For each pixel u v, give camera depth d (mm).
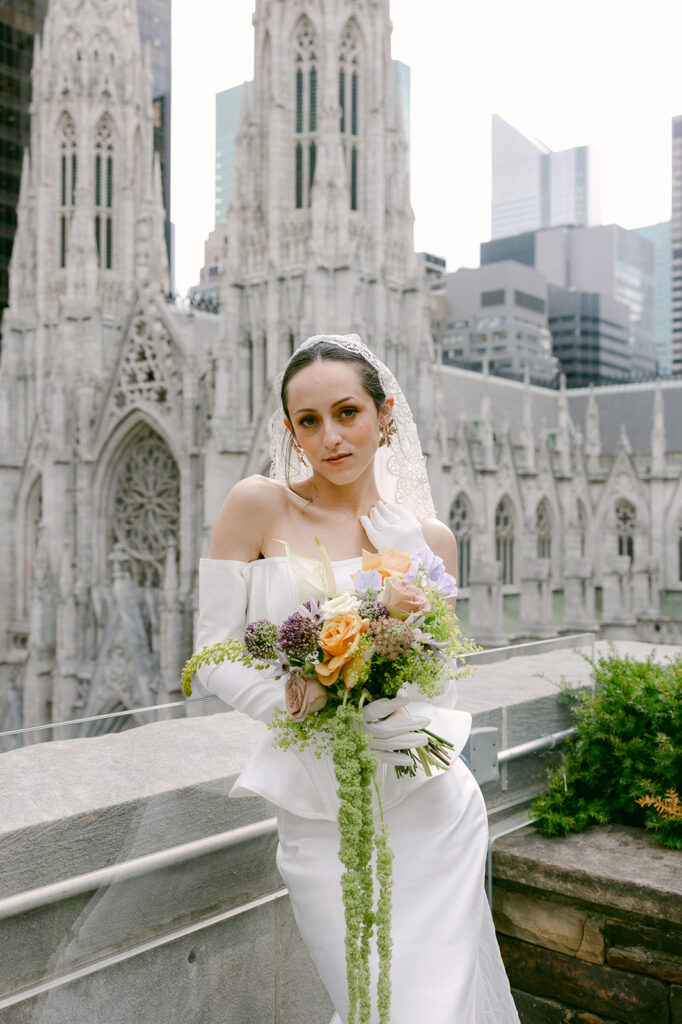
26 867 3457
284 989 4535
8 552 69312
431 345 57156
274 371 54125
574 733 6168
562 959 5172
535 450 76688
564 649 6141
